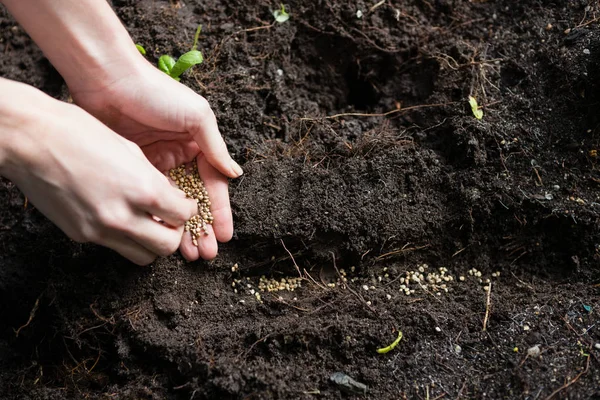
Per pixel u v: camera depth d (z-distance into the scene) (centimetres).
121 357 84
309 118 94
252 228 87
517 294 87
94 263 87
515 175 89
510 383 81
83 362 85
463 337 84
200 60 91
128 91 83
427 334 84
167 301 86
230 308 87
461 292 87
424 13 98
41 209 79
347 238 88
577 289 86
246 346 84
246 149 91
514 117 91
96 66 82
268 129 94
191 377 82
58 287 86
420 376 82
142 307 86
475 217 89
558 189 89
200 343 83
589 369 81
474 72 93
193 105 83
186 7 97
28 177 76
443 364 83
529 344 83
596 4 95
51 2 79
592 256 87
